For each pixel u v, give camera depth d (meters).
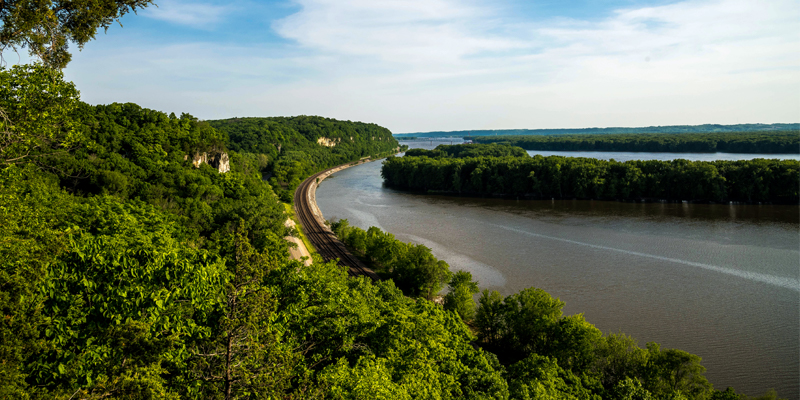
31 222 20.50
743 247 92.25
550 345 49.84
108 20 20.05
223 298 23.39
